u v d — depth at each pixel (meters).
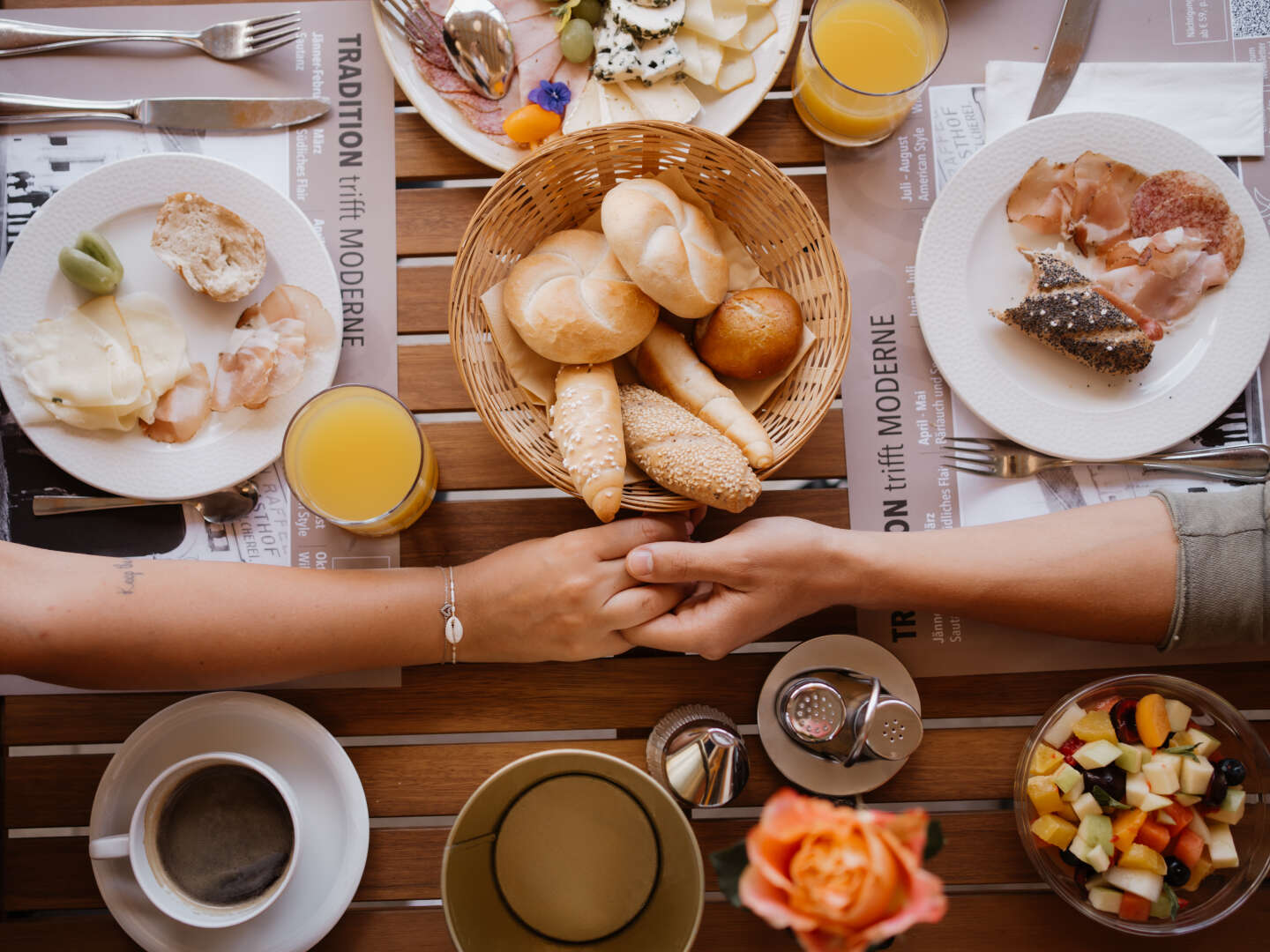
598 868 0.84
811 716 0.92
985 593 0.93
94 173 0.99
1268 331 1.00
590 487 0.86
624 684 1.02
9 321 0.98
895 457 1.04
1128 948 0.99
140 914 0.94
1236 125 1.05
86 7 1.04
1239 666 1.03
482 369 0.92
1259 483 1.00
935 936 1.00
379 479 0.95
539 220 0.97
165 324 0.99
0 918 0.99
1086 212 1.01
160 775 0.91
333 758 0.96
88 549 1.01
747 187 0.95
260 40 1.04
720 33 0.97
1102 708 0.95
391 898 0.99
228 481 0.99
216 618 0.91
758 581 0.93
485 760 1.01
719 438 0.89
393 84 1.05
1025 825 0.95
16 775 1.01
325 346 1.00
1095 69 1.05
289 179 1.04
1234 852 0.93
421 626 0.94
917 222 1.06
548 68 1.00
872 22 1.00
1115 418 1.00
